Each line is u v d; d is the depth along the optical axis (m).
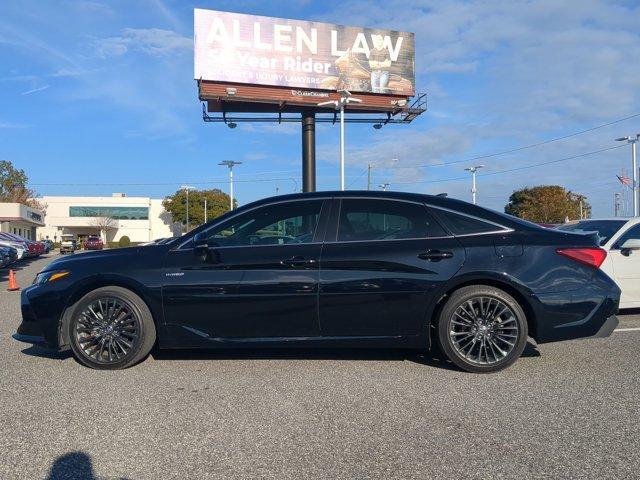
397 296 5.17
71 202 92.19
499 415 4.14
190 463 3.40
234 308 5.24
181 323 5.30
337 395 4.61
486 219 5.37
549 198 68.44
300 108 36.91
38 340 5.50
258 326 5.26
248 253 5.30
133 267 5.36
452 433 3.82
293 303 5.20
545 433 3.80
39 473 3.28
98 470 3.32
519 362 5.58
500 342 5.18
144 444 3.67
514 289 5.15
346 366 5.46
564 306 5.14
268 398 4.55
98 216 92.50
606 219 8.53
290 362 5.62
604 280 5.28
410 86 38.12
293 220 5.46
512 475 3.21
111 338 5.37
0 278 17.55
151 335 5.39
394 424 3.98
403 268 5.18
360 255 5.22
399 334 5.23
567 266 5.20
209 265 5.29
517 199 73.25
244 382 4.97
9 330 7.51
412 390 4.73
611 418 4.06
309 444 3.66
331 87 36.12
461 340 5.20
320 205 5.50
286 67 35.25
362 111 38.03
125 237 73.06
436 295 5.16
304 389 4.77
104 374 5.25
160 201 96.69
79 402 4.47
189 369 5.39
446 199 5.49
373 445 3.63
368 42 37.12
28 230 66.94
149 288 5.28
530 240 5.27
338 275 5.19
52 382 5.00
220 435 3.81
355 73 36.72
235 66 34.28
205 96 34.06
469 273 5.13
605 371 5.25
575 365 5.46
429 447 3.60
